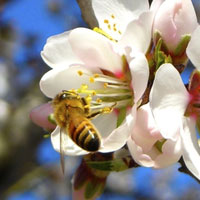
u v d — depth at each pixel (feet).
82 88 0.67
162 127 0.62
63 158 0.64
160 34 0.64
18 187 1.13
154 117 0.61
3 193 1.12
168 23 0.64
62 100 0.67
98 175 0.72
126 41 0.64
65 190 1.28
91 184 0.72
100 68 0.67
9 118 1.17
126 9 0.66
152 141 0.62
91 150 0.63
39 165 1.19
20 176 1.14
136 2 0.66
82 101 0.67
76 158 1.28
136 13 0.66
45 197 1.25
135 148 0.62
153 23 0.65
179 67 0.65
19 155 1.14
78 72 0.67
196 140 0.64
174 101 0.63
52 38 0.66
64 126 0.66
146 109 0.63
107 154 0.67
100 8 0.67
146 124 0.62
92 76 0.67
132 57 0.63
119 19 0.66
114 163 0.66
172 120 0.62
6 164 1.13
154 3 0.65
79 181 0.72
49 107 0.69
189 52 0.63
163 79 0.62
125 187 1.32
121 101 0.66
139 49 0.64
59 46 0.66
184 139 0.62
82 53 0.66
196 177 0.64
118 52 0.64
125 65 0.65
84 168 0.72
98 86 0.67
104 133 0.66
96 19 0.70
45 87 0.67
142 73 0.62
